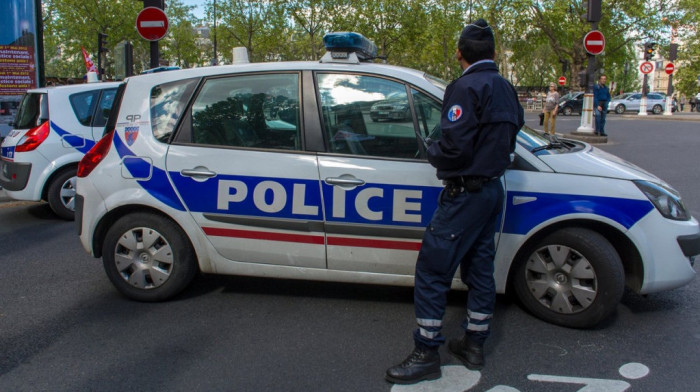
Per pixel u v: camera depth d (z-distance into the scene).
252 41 33.97
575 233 3.48
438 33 38.44
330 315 3.84
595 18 14.34
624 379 3.00
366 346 3.39
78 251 5.51
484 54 2.84
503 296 4.11
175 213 3.87
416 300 2.97
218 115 3.88
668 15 37.34
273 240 3.78
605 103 15.27
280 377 3.03
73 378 3.03
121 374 3.07
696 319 3.75
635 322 3.71
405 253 3.63
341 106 3.71
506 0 37.47
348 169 3.61
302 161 3.67
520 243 3.54
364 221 3.62
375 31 33.88
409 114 3.61
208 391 2.89
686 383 2.95
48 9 36.97
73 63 42.56
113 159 3.97
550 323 3.67
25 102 7.08
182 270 3.99
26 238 6.08
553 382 2.97
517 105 2.89
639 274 3.53
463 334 3.53
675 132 18.05
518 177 3.52
